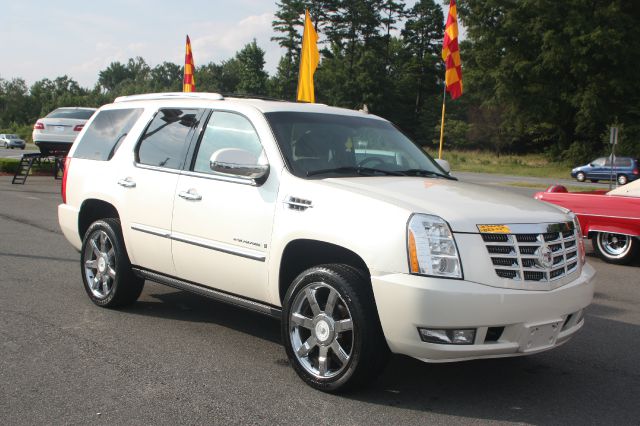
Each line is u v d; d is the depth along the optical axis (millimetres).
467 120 73312
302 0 72875
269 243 4457
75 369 4410
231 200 4746
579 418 3891
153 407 3812
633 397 4270
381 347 3957
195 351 4887
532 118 52938
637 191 9188
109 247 5996
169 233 5223
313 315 4176
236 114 5074
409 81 82938
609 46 45344
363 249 3910
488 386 4383
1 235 9891
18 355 4656
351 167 4828
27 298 6285
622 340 5605
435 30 82750
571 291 4105
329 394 4113
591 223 9398
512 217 4016
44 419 3613
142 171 5574
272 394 4074
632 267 9305
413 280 3711
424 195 4195
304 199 4305
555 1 47281
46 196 16203
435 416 3832
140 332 5328
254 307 4703
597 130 51250
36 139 20156
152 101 5945
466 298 3672
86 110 21109
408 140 5727
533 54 50375
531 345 3928
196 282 5152
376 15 77562
